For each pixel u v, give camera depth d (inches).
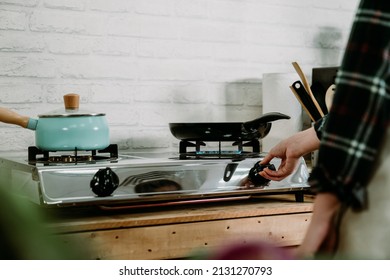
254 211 56.1
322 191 26.8
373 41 26.6
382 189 27.7
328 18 91.5
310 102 72.4
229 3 83.3
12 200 11.2
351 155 26.1
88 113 57.5
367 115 26.3
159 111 78.8
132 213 53.7
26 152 70.9
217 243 54.2
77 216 51.8
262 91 84.0
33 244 11.1
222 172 57.1
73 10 72.7
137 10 76.8
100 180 49.8
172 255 52.0
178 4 79.5
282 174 51.9
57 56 72.0
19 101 70.1
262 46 86.0
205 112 82.0
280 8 87.4
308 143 47.2
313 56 90.4
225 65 83.4
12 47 69.4
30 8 70.2
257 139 68.6
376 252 27.7
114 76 75.6
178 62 79.9
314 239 27.1
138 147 77.5
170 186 54.0
